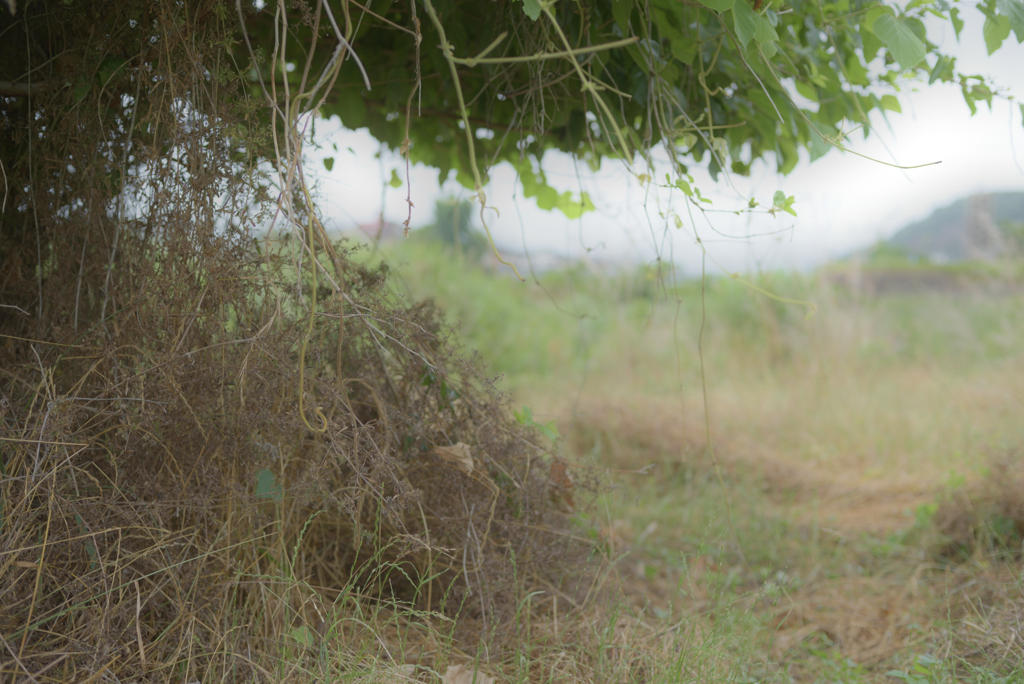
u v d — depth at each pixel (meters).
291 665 1.62
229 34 1.71
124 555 1.62
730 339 7.79
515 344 7.86
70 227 1.78
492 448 2.05
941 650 2.07
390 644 1.86
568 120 2.43
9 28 1.73
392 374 2.02
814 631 2.40
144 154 1.76
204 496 1.66
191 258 1.69
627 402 5.58
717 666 1.89
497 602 2.01
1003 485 2.92
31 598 1.50
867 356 7.14
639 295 8.52
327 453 1.77
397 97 2.54
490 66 2.18
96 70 1.72
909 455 4.52
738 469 4.35
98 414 1.64
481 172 2.99
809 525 3.51
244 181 1.76
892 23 1.65
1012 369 5.61
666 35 1.99
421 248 8.91
